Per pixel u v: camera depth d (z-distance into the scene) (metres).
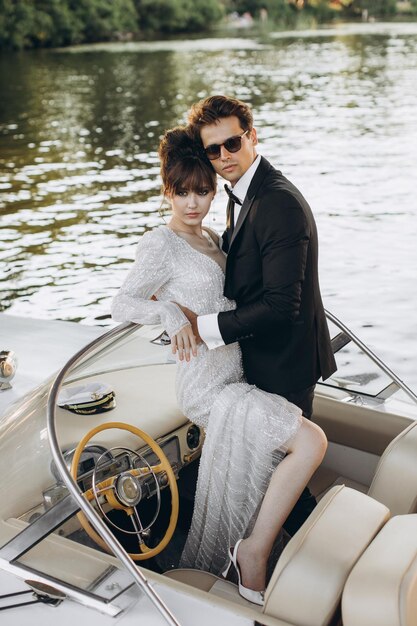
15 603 1.98
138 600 1.91
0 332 4.13
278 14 48.59
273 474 2.32
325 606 1.86
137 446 2.59
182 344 2.35
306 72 27.05
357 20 51.62
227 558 2.47
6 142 16.36
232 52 34.94
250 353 2.47
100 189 11.91
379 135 15.59
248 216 2.35
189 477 2.92
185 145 2.39
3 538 2.09
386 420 2.82
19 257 8.60
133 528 2.73
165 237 2.42
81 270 8.05
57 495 2.10
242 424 2.36
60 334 4.10
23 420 2.34
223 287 2.46
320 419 2.93
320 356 2.48
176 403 2.79
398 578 1.75
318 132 16.06
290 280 2.28
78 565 2.00
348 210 10.30
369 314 6.58
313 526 1.98
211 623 1.87
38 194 11.74
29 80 26.78
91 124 18.16
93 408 2.62
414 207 10.32
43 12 37.69
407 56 31.14
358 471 2.91
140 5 43.38
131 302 2.41
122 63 31.34
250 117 2.38
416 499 2.31
